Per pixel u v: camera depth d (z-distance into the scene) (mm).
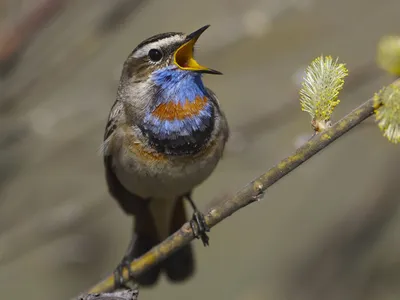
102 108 11930
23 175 11859
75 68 11609
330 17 12773
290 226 13477
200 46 11461
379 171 12805
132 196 10297
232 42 12016
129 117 9422
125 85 9656
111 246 12555
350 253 12070
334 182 13328
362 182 13102
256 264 13273
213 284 13336
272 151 12375
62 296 12422
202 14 12742
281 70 12508
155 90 9336
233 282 13164
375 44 12516
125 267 8750
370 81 11859
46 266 12562
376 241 12016
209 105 9430
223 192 9227
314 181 13555
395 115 6406
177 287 13406
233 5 12375
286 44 12664
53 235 11727
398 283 11781
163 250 8570
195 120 9297
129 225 13156
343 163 13328
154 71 9367
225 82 12570
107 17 10773
